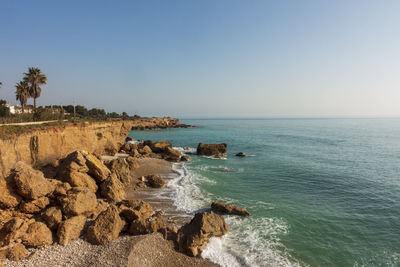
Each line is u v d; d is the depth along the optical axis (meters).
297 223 20.41
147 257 14.43
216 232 17.33
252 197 26.81
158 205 23.84
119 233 17.25
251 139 96.75
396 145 74.75
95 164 25.16
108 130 55.75
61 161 27.62
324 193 28.39
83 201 18.22
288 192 28.70
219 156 55.50
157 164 43.31
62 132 34.84
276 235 18.38
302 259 15.48
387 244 17.41
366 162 47.41
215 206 22.58
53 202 19.02
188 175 36.34
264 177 35.66
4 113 43.97
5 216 16.56
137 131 150.50
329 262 15.25
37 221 16.45
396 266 14.94
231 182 32.84
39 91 60.09
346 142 83.81
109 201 23.28
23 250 13.98
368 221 20.92
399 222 20.78
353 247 16.95
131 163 38.16
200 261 14.95
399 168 41.88
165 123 191.50
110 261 13.52
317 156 54.97
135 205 20.62
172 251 15.45
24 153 26.41
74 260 13.79
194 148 71.88
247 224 20.08
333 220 21.05
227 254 15.83
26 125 31.77
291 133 128.62
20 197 17.58
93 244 15.48
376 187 30.77
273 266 14.71
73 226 16.23
